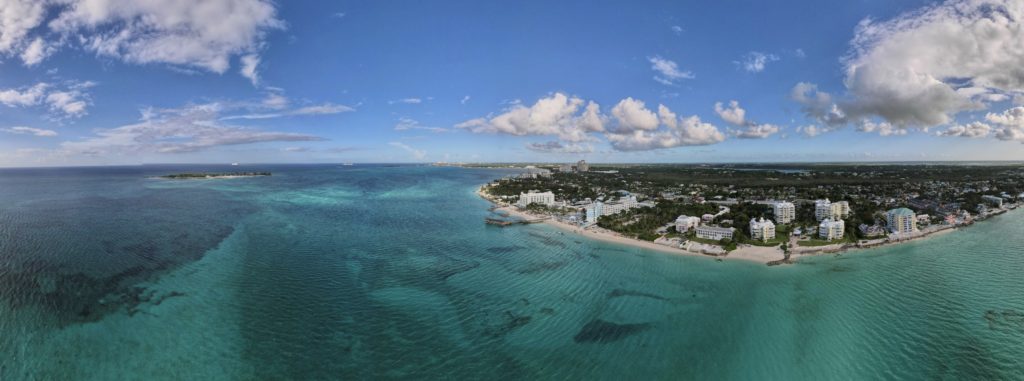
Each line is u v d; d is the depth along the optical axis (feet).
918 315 306.96
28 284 351.87
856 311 315.17
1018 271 397.39
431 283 374.43
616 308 323.78
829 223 538.06
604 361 251.19
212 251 463.42
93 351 251.80
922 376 235.81
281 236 552.00
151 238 520.83
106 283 358.64
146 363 241.55
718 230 547.90
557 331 286.87
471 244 531.50
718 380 233.35
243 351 256.11
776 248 501.56
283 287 358.43
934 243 511.81
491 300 337.52
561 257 469.98
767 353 259.60
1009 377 233.76
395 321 298.15
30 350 251.60
